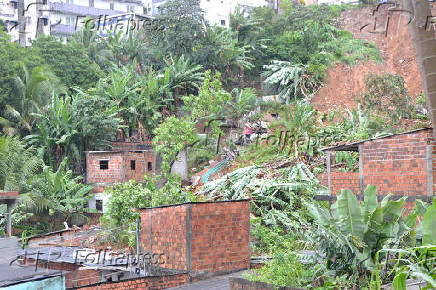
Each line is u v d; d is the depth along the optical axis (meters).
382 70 48.34
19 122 37.41
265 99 46.88
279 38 51.19
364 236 11.71
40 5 59.44
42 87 38.78
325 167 27.45
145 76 45.16
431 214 10.16
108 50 49.00
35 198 28.72
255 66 50.84
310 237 12.72
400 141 17.67
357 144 19.02
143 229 16.95
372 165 18.47
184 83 44.06
